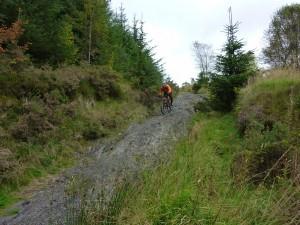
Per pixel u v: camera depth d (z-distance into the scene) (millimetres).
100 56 27484
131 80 31312
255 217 4859
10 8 18953
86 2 26484
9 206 8938
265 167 7199
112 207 4668
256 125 11055
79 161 12328
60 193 9164
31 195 9602
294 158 6191
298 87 14086
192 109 23766
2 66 15711
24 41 19156
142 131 16078
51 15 21125
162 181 5051
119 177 5805
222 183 5586
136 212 4562
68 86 17672
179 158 5668
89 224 4562
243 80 18703
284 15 35906
